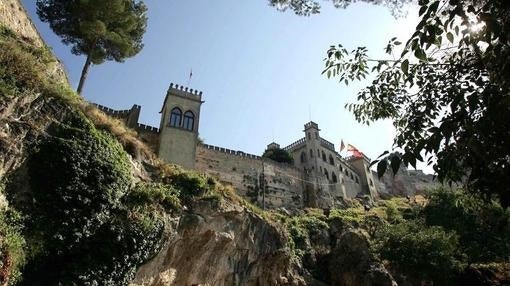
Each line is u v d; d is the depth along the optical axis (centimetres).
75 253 1648
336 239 4331
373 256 3603
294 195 6112
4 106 1653
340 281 3550
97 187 1803
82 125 1948
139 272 1875
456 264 3556
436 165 687
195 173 2514
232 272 2452
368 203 7094
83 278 1593
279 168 6247
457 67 871
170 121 4691
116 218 1828
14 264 1437
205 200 2314
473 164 637
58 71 2266
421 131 891
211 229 2264
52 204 1641
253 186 5659
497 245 3794
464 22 619
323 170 7069
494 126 599
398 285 3441
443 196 4647
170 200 2130
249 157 5903
